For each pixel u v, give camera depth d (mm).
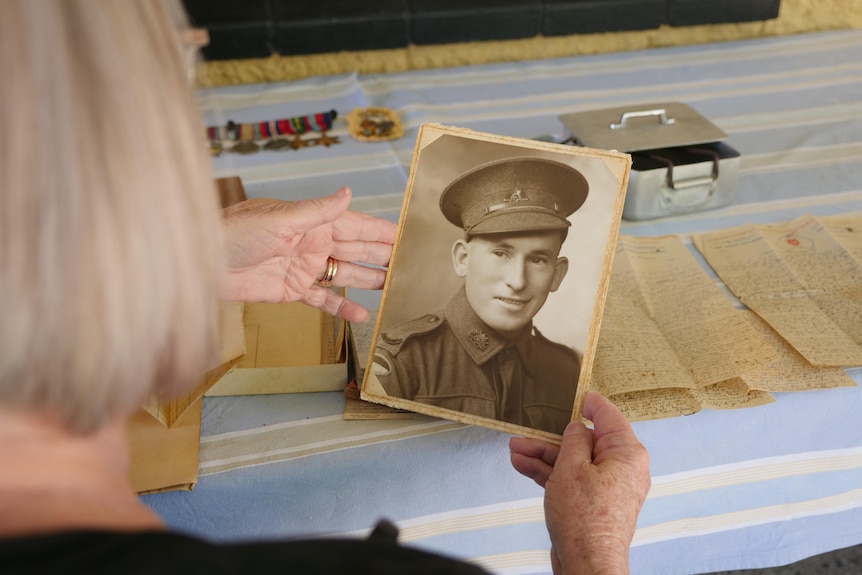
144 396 315
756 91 1752
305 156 1493
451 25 1998
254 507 824
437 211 826
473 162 823
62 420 301
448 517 845
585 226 796
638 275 1070
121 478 330
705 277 1057
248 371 885
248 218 768
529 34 2049
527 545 869
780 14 2117
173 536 287
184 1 1914
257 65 1991
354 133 1563
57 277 258
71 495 298
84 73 255
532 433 767
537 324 790
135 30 271
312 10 1959
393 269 828
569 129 1306
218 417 879
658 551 927
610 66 1934
